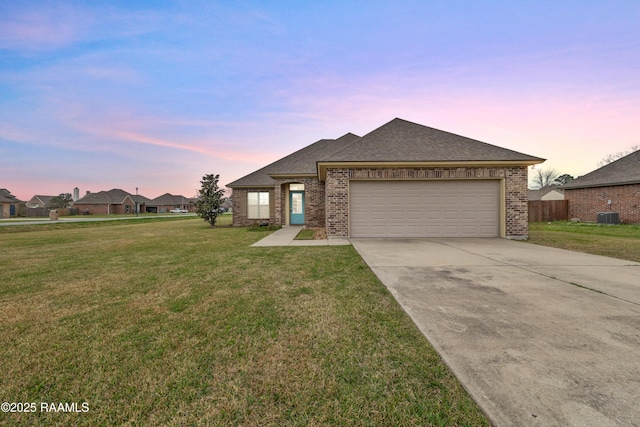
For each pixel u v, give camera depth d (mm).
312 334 2973
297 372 2299
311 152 18672
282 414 1850
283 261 6719
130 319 3459
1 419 1845
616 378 2113
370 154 10695
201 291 4520
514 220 10211
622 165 18234
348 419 1795
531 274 5309
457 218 10516
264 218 18078
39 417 1863
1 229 17125
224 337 2939
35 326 3291
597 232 12305
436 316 3385
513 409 1805
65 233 15117
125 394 2076
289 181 16641
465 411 1813
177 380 2223
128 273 5777
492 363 2355
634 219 16094
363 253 7570
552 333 2896
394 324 3186
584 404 1834
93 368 2418
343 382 2164
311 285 4754
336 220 10672
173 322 3348
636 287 4473
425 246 8633
